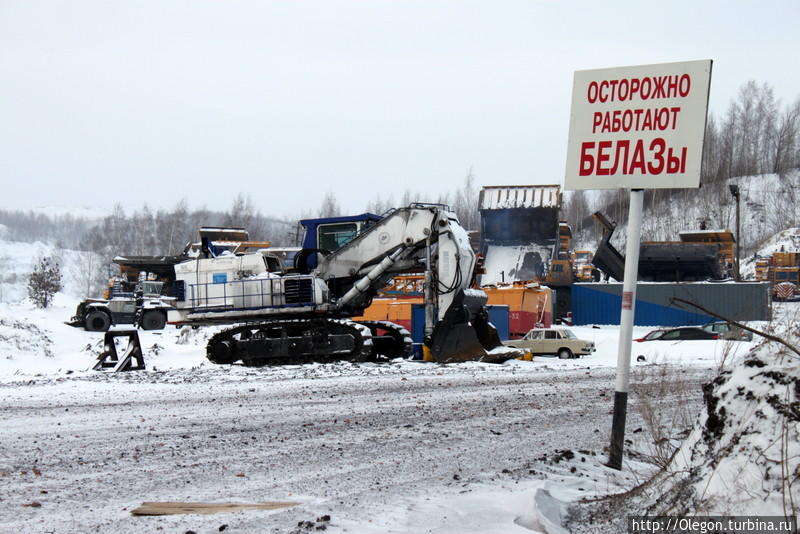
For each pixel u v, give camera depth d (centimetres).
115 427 1162
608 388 1764
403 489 764
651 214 11825
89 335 4131
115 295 5141
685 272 6022
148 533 607
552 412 1366
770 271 6419
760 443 518
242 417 1266
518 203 6469
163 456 942
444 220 2462
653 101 829
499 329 3662
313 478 821
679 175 806
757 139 12562
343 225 2669
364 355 2442
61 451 975
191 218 15150
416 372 2131
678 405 1185
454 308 2430
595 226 12506
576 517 633
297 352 2484
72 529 619
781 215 10856
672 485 580
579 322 5412
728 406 563
